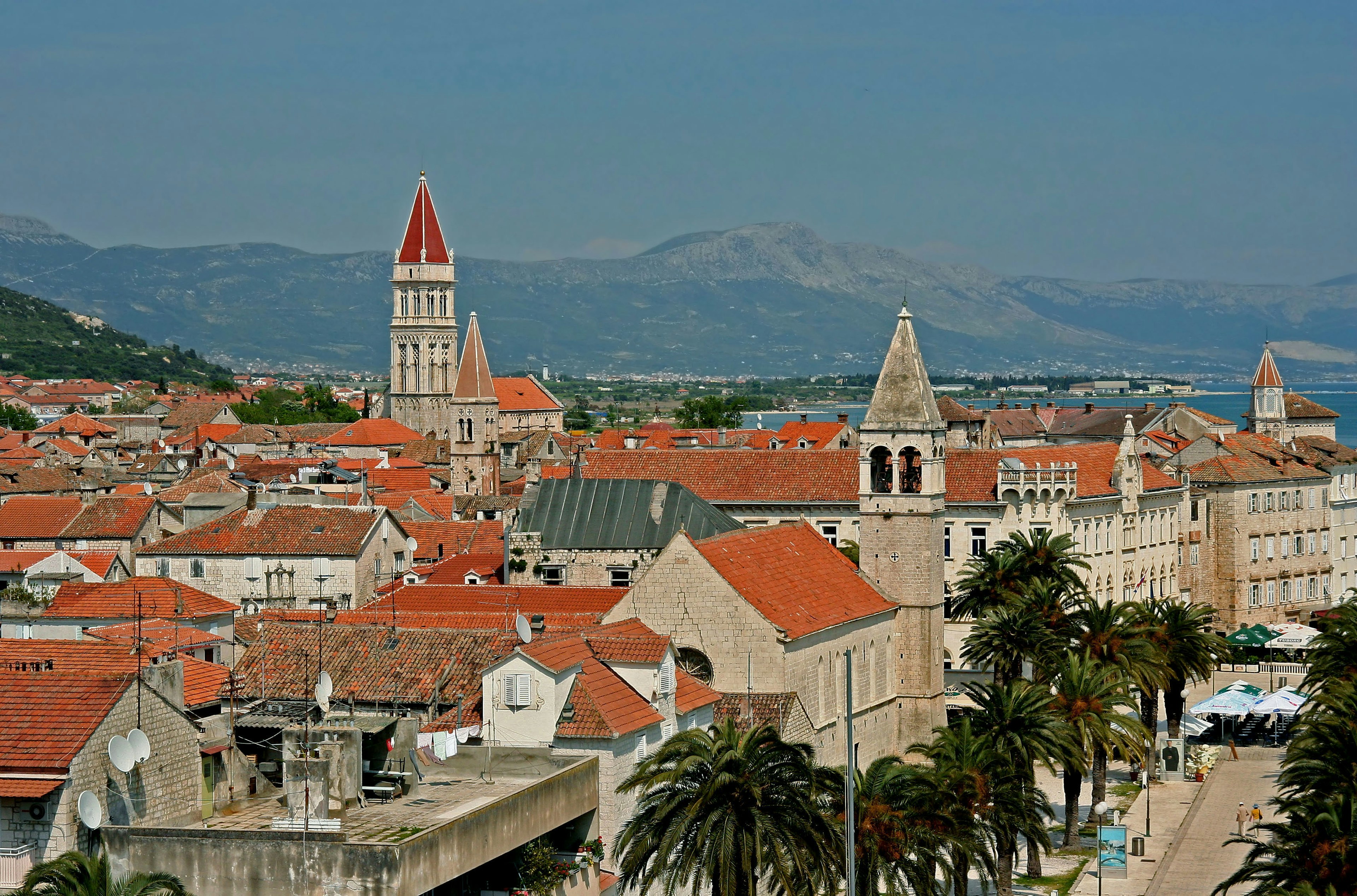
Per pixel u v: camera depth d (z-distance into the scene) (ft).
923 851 415.03
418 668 498.69
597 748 438.40
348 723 410.11
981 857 457.68
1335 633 612.70
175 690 397.60
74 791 341.82
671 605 561.43
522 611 610.24
